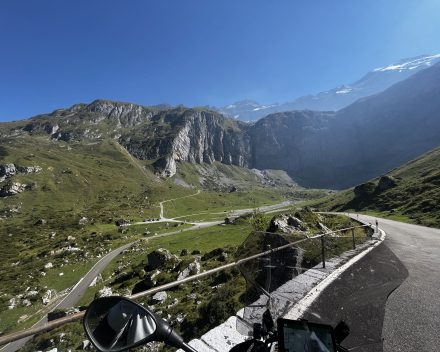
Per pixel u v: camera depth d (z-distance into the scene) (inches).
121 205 6678.2
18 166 7052.2
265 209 7431.1
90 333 58.6
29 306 1910.7
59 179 7303.2
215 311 335.3
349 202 3956.7
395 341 171.8
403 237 879.1
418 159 4776.1
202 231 3981.3
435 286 298.7
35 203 5969.5
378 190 3570.4
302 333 64.8
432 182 2672.2
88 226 4813.0
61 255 3213.6
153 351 346.9
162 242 3425.2
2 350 574.9
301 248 102.7
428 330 182.4
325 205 5251.0
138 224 5246.1
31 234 4335.6
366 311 81.2
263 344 80.4
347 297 82.7
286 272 97.4
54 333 506.6
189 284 846.5
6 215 5221.5
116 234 4350.4
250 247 114.0
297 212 1063.0
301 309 80.6
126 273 1951.3
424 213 1776.6
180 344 56.0
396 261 104.7
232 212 6983.3
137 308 62.1
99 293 1232.8
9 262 3110.2
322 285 86.3
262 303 95.2
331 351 60.5
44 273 2598.4
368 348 76.7
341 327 74.2
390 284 92.3
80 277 2501.2
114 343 56.6
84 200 6663.4
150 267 1681.8
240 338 150.8
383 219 1873.8
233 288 382.6
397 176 4013.3
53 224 4845.0
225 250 1535.4
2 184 6358.3
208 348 141.9
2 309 1845.5
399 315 217.0
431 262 461.7
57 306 1840.6
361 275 91.0
